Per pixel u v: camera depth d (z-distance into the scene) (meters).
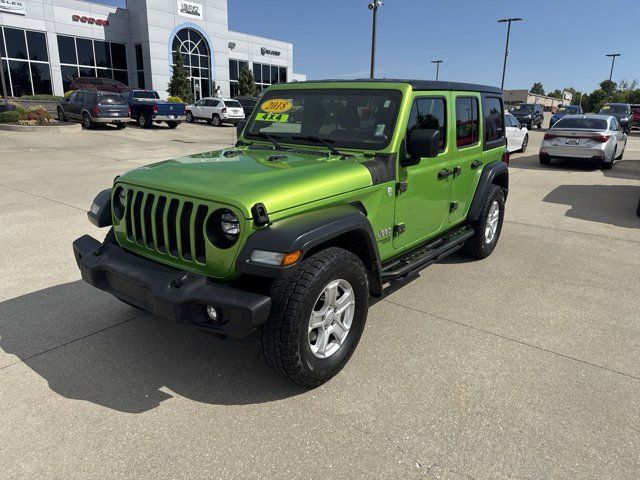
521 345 3.83
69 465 2.53
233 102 29.16
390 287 4.48
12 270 5.13
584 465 2.58
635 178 12.05
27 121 20.58
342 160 3.59
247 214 2.75
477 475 2.50
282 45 46.97
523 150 17.48
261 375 3.36
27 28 30.59
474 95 5.00
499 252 6.20
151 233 3.25
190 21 37.47
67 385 3.20
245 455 2.62
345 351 3.33
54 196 8.63
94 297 4.52
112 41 35.19
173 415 2.93
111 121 21.91
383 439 2.76
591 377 3.41
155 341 3.78
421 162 4.09
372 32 22.06
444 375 3.40
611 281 5.24
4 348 3.64
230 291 2.75
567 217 8.08
